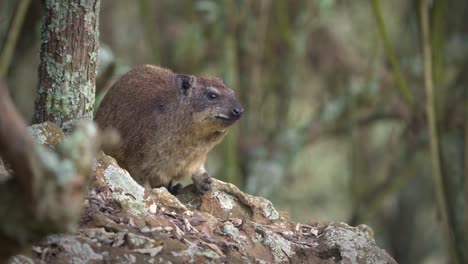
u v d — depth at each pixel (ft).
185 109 34.06
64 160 15.58
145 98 35.04
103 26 67.00
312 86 69.56
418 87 61.26
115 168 26.99
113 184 26.58
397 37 67.41
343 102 62.64
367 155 69.67
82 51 29.12
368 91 61.93
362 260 27.20
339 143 74.13
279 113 63.26
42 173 15.17
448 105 59.26
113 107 35.68
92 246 22.85
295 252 26.89
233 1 57.31
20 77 65.57
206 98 34.40
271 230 28.76
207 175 31.32
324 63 68.69
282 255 26.55
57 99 29.07
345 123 63.26
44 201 15.26
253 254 25.98
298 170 71.20
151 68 37.01
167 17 68.59
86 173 15.83
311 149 76.18
